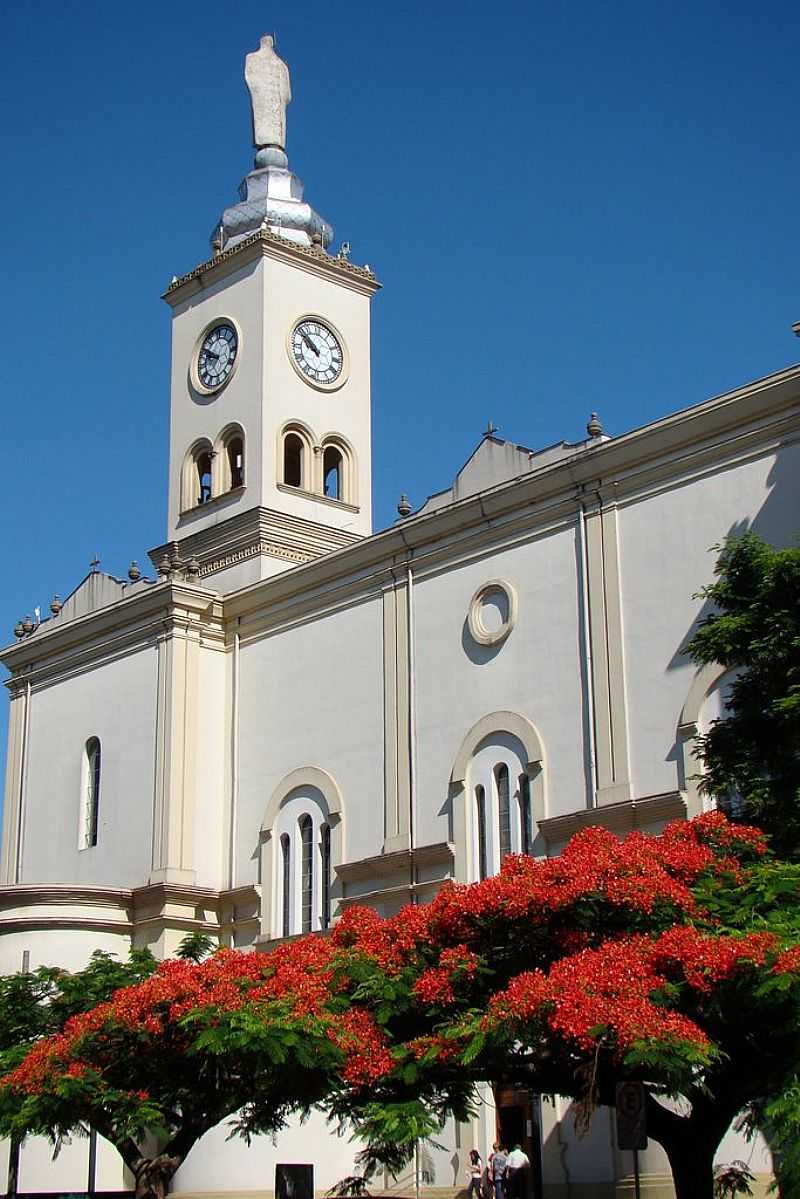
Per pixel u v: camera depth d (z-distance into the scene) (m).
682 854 23.52
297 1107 23.80
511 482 40.84
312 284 55.97
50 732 53.03
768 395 35.53
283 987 23.48
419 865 41.16
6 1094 24.67
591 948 22.56
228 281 56.09
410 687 42.81
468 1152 37.50
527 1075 22.50
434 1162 38.12
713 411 36.47
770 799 26.61
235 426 54.38
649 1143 33.62
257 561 51.53
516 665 40.09
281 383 54.03
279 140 59.47
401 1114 21.20
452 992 22.69
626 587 37.88
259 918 45.56
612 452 38.53
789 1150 20.94
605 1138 34.78
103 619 51.31
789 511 34.84
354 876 42.75
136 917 46.50
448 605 42.34
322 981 23.73
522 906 22.81
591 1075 20.20
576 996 20.64
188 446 56.03
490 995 22.83
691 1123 21.80
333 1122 39.00
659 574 37.22
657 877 22.58
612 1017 20.23
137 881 47.50
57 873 51.00
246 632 48.91
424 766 41.88
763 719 27.86
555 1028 20.55
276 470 53.09
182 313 57.78
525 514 40.75
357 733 44.22
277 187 58.00
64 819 51.41
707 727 35.41
